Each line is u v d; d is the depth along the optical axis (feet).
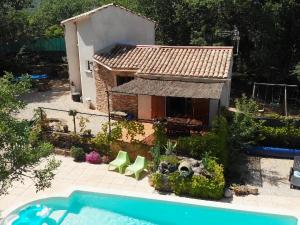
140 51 102.22
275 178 74.38
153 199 64.95
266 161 82.33
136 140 78.95
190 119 84.43
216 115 82.94
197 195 67.15
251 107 83.71
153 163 72.64
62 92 131.54
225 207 62.08
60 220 62.85
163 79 88.07
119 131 80.28
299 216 59.52
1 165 42.27
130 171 74.54
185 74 86.43
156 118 86.69
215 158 72.02
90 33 103.60
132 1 159.94
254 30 132.46
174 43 155.53
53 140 84.94
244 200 65.92
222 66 88.48
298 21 131.13
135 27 115.44
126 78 98.27
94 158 79.36
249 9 126.72
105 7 103.40
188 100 90.79
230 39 139.03
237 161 81.97
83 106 114.01
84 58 109.19
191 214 63.31
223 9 131.75
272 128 86.02
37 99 122.83
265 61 133.08
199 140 74.49
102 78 103.35
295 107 131.44
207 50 96.94
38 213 62.75
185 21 147.84
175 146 74.08
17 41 145.28
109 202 66.74
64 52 164.86
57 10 187.52
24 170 44.91
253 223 60.85
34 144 48.01
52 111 108.88
